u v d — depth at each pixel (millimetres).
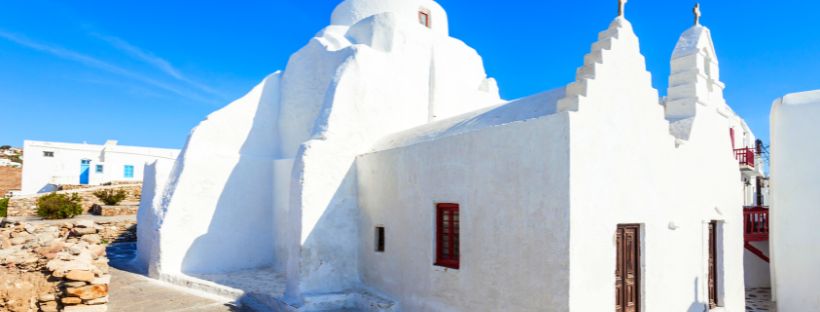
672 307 7691
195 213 11500
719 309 9000
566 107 6480
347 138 10281
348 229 9938
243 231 12148
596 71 6625
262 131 13195
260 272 11641
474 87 15812
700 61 9492
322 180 9688
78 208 19719
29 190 29391
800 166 11320
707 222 8789
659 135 7680
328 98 10492
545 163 6234
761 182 21375
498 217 6840
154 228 11273
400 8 14852
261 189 12562
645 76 7555
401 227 8805
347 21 15461
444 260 7914
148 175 13250
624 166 6887
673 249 7824
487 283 6957
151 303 9133
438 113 13531
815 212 10969
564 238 5910
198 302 9320
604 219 6426
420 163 8422
